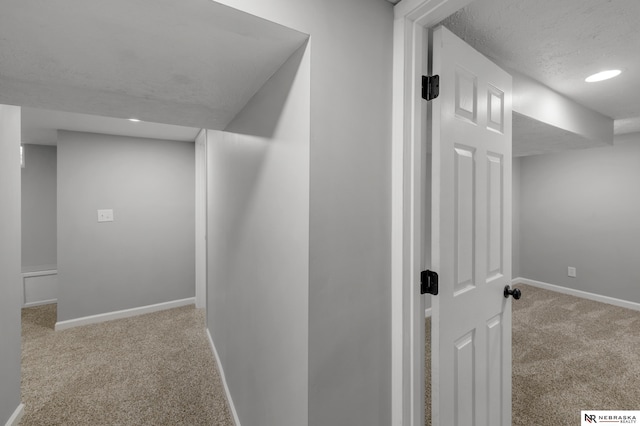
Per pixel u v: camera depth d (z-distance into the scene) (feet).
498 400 4.63
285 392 3.45
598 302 12.57
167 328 10.19
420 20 3.35
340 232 3.05
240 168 5.40
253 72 3.75
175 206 12.12
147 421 5.97
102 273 10.78
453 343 3.72
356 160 3.15
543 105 6.41
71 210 10.25
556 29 4.31
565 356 8.20
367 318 3.28
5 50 3.23
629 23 4.13
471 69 3.91
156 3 2.40
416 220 3.42
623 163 12.06
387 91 3.37
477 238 4.11
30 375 7.47
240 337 5.46
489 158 4.34
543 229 14.49
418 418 3.49
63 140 10.08
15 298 5.84
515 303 12.41
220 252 7.36
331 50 2.96
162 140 11.81
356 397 3.22
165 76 3.90
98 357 8.34
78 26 2.75
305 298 2.94
